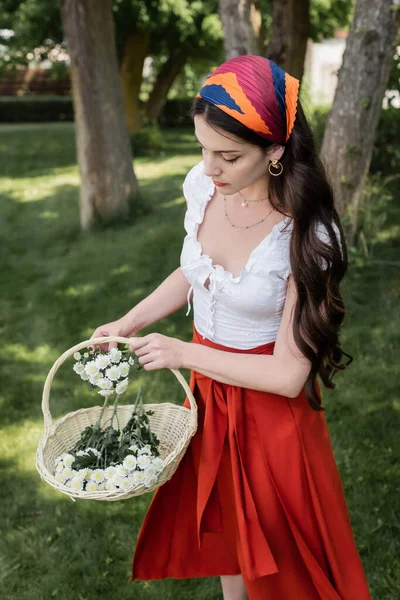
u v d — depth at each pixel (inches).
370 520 104.1
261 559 67.7
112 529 106.9
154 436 73.7
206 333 70.6
